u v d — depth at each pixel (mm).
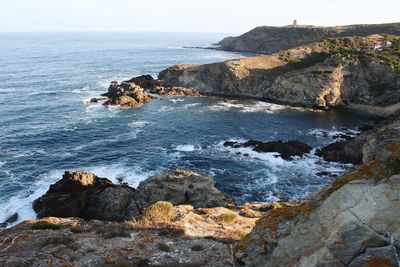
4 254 16719
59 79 114812
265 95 95000
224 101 91125
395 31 158625
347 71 89000
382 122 66188
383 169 9398
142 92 88875
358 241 8148
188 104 86500
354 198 9164
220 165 50031
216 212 24969
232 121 72438
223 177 46344
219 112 79375
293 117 76688
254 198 41188
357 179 9617
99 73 129000
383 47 112000
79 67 143125
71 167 48594
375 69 88875
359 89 88438
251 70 101438
